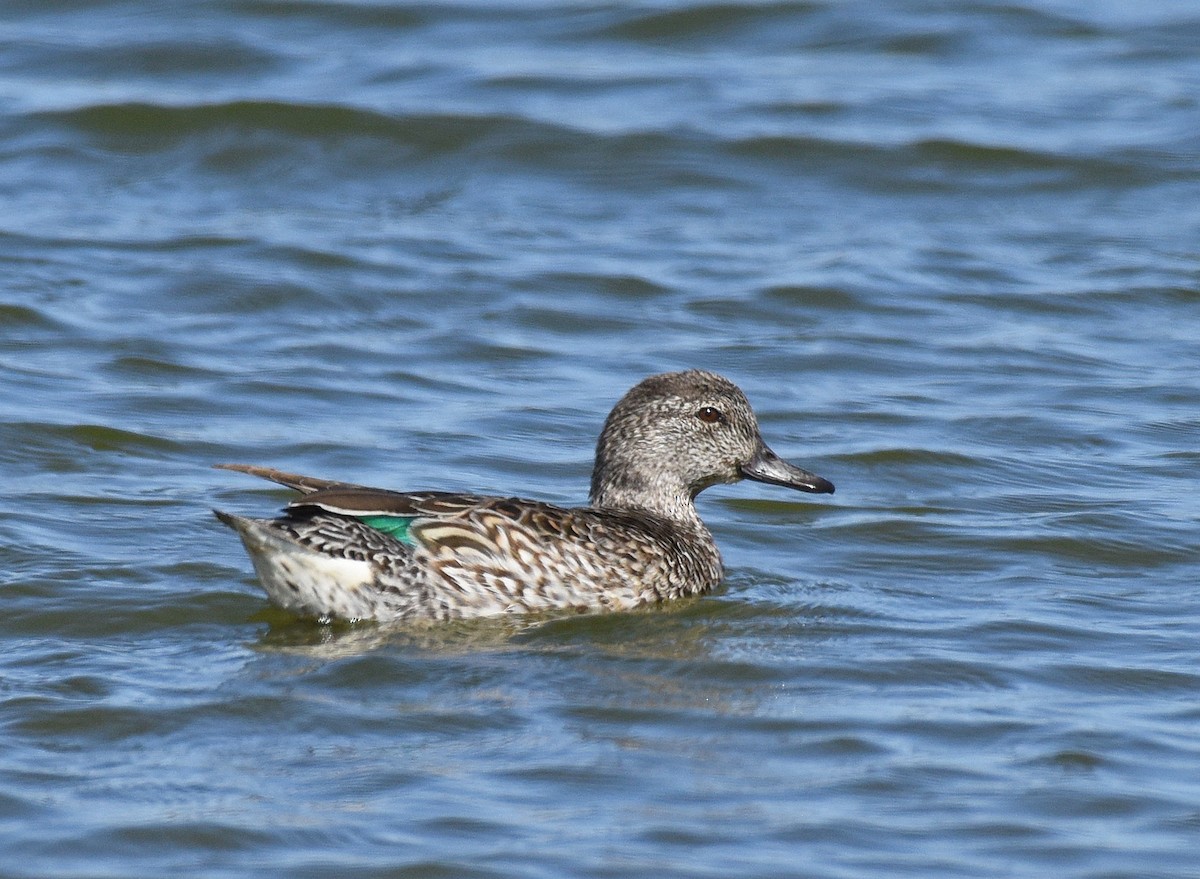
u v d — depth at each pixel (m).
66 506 14.53
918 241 23.03
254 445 16.31
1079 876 8.82
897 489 15.89
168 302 20.25
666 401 13.65
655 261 22.12
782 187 24.72
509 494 15.30
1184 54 29.36
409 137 25.38
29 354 18.48
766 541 14.55
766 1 30.45
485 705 10.80
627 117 26.20
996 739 10.42
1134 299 21.11
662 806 9.48
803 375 18.86
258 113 25.38
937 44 29.66
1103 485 15.86
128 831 9.09
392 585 12.15
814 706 10.91
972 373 18.89
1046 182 24.88
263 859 8.86
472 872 8.76
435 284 21.12
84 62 27.72
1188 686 11.31
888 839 9.17
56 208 23.25
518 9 30.44
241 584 12.99
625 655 11.76
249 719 10.51
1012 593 13.28
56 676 11.12
